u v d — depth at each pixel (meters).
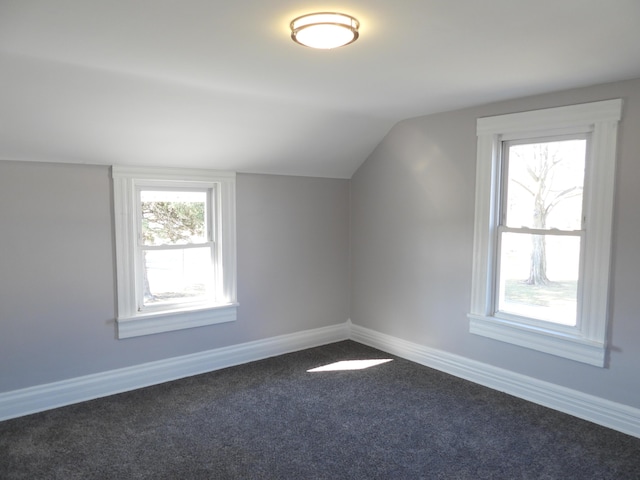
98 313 3.40
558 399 3.18
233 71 2.63
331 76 2.74
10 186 3.02
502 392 3.48
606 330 2.93
